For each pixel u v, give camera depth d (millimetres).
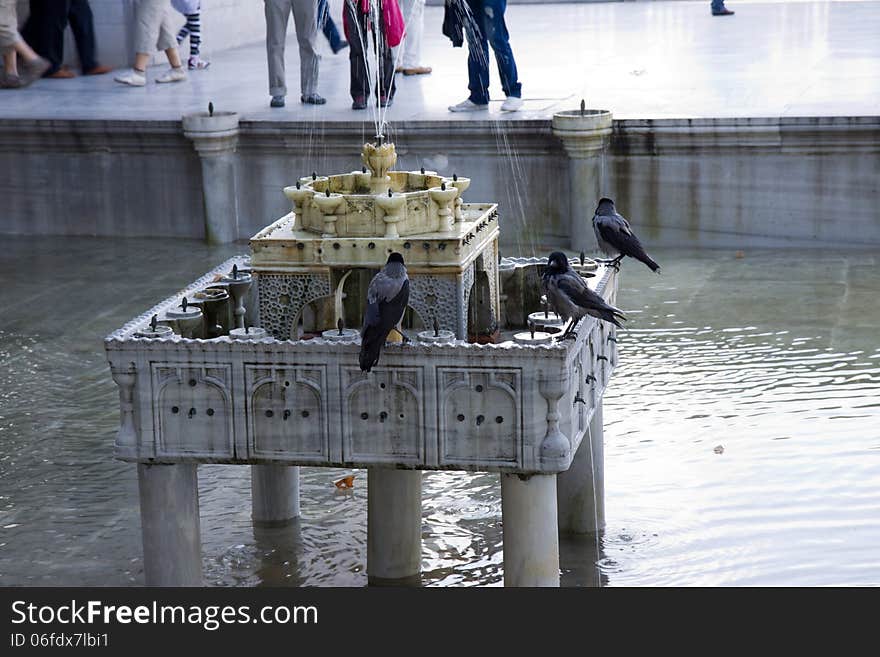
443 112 17703
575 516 8914
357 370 6773
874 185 15828
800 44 24031
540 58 23438
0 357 13180
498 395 6668
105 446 10930
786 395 11312
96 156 17828
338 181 7648
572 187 16281
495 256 7816
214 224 17422
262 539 9148
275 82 18672
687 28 27484
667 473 9859
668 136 16078
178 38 23172
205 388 6945
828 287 14492
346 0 18156
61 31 22391
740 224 16266
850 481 9562
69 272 16312
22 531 9336
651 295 14477
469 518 9406
